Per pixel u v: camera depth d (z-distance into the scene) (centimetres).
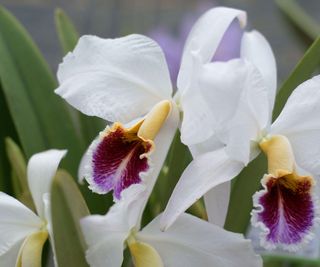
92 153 49
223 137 48
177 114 50
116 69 50
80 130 60
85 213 45
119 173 48
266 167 53
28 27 119
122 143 50
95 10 121
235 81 45
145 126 49
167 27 120
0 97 61
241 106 48
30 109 59
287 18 75
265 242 48
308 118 50
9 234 50
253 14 121
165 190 51
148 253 49
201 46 50
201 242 49
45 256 60
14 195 61
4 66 59
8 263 50
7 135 61
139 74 50
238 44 86
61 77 50
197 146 49
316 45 53
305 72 54
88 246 45
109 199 57
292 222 48
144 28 120
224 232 48
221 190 49
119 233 48
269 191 49
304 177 49
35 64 61
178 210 47
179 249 50
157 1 121
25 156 60
